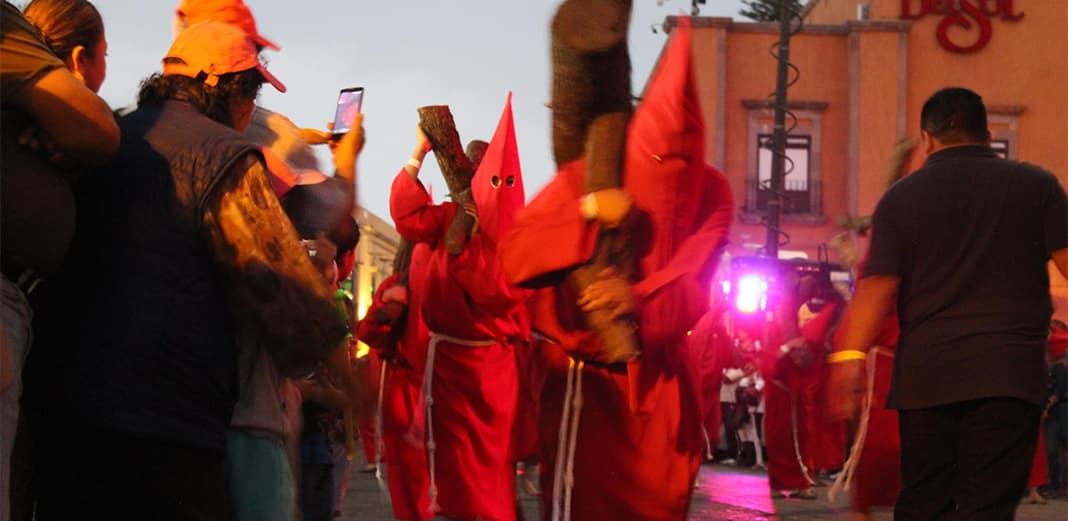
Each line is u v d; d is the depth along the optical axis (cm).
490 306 663
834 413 502
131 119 353
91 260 337
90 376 327
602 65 466
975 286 473
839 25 3725
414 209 659
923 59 3741
